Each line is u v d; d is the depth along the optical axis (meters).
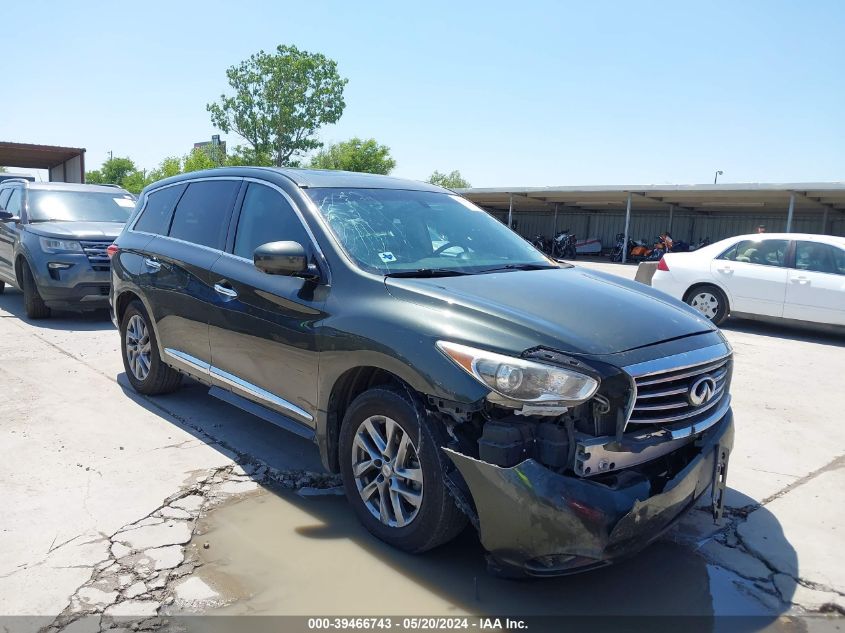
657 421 2.86
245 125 54.03
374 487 3.33
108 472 4.07
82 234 8.42
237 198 4.48
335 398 3.49
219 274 4.28
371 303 3.29
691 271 10.59
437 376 2.87
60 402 5.36
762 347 8.95
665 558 3.36
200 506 3.69
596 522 2.60
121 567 3.07
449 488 2.91
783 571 3.26
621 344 2.88
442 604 2.90
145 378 5.42
